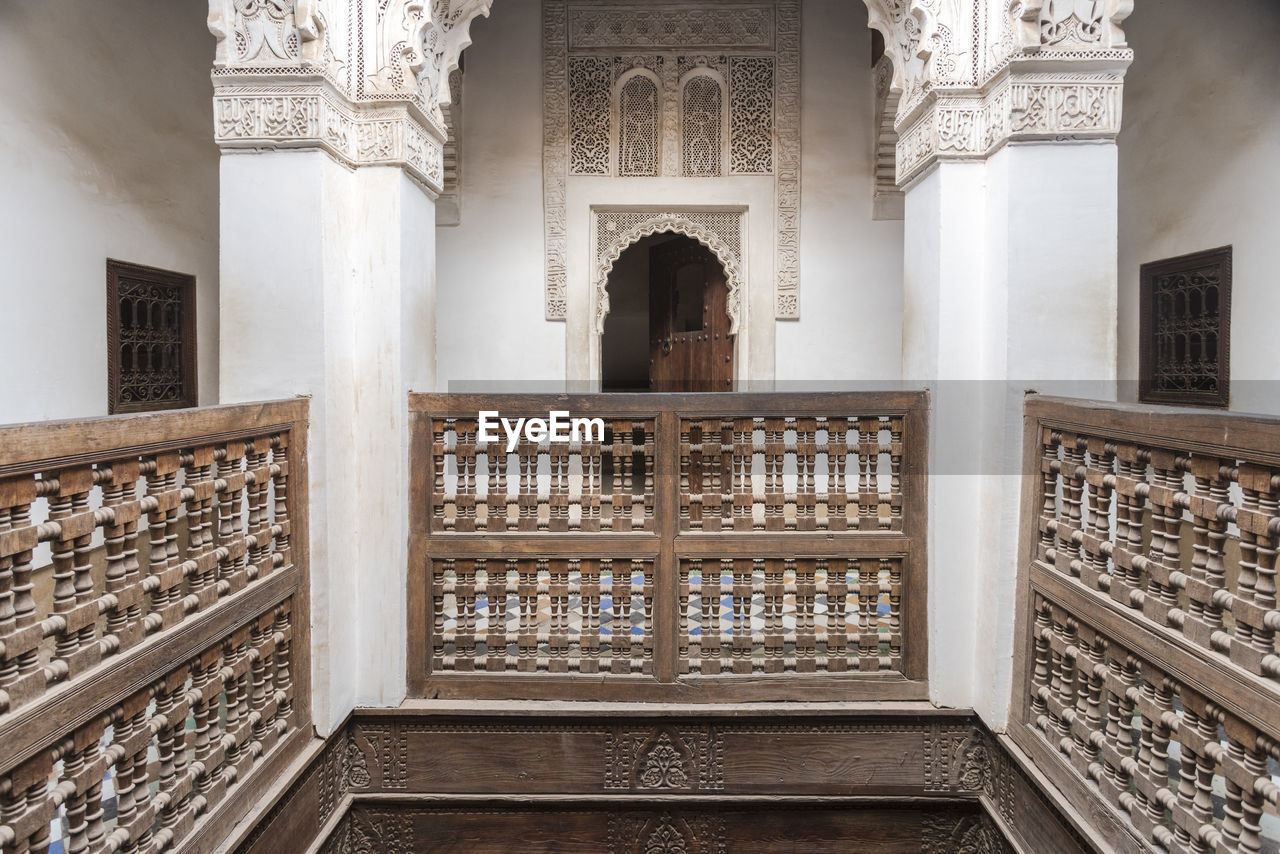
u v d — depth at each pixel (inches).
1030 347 81.3
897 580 91.5
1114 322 80.9
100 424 49.8
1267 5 105.0
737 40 163.0
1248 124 108.9
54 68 102.5
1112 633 64.6
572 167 164.1
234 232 79.7
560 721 87.9
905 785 88.0
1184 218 122.1
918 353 93.8
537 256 163.9
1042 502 78.8
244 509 74.0
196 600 60.7
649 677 90.0
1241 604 50.8
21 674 44.0
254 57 78.1
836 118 163.5
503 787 88.0
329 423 81.3
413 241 91.6
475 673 90.6
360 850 88.6
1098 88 79.7
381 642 88.4
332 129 81.1
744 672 90.3
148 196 122.3
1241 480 51.1
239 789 65.4
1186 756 56.0
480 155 163.0
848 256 164.2
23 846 43.8
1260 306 107.1
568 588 91.2
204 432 61.4
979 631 87.4
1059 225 80.7
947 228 86.7
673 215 165.6
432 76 94.3
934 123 86.3
